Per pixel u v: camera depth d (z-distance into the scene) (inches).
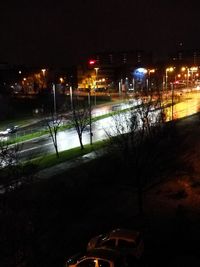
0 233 806.5
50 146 2655.0
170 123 2144.4
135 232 1031.6
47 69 7160.4
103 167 1871.3
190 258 1061.8
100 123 3267.7
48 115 3221.0
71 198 1567.4
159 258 1070.4
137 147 1573.6
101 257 897.5
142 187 1535.4
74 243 1200.2
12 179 1191.6
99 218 1400.1
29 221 912.3
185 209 1434.5
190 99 4722.0
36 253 834.2
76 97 4549.7
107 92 5698.8
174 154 1989.4
